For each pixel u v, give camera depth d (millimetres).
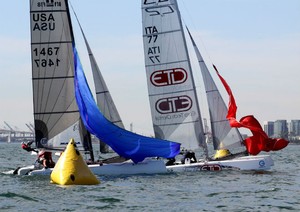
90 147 142750
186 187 115750
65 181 118625
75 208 89688
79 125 143125
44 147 141500
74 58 141875
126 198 99938
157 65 151375
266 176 138625
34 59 141375
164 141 141250
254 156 147625
